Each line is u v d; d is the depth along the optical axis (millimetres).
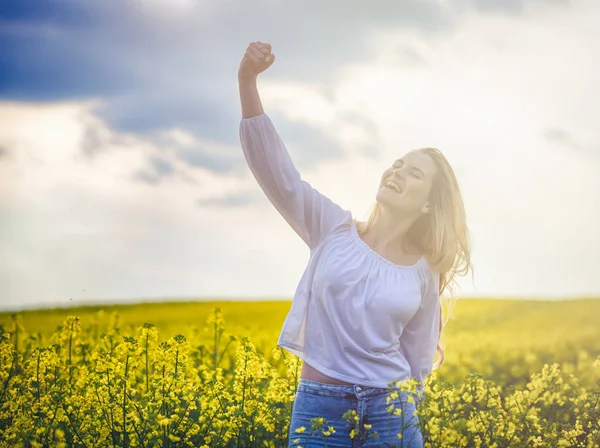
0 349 8188
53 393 6801
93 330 11953
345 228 5770
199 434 6539
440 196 5828
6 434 6406
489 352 14273
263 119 5590
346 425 5398
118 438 6598
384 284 5539
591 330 18625
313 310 5586
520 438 6980
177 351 6828
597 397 7605
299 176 5742
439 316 6027
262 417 6621
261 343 12711
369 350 5449
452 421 6031
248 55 5543
